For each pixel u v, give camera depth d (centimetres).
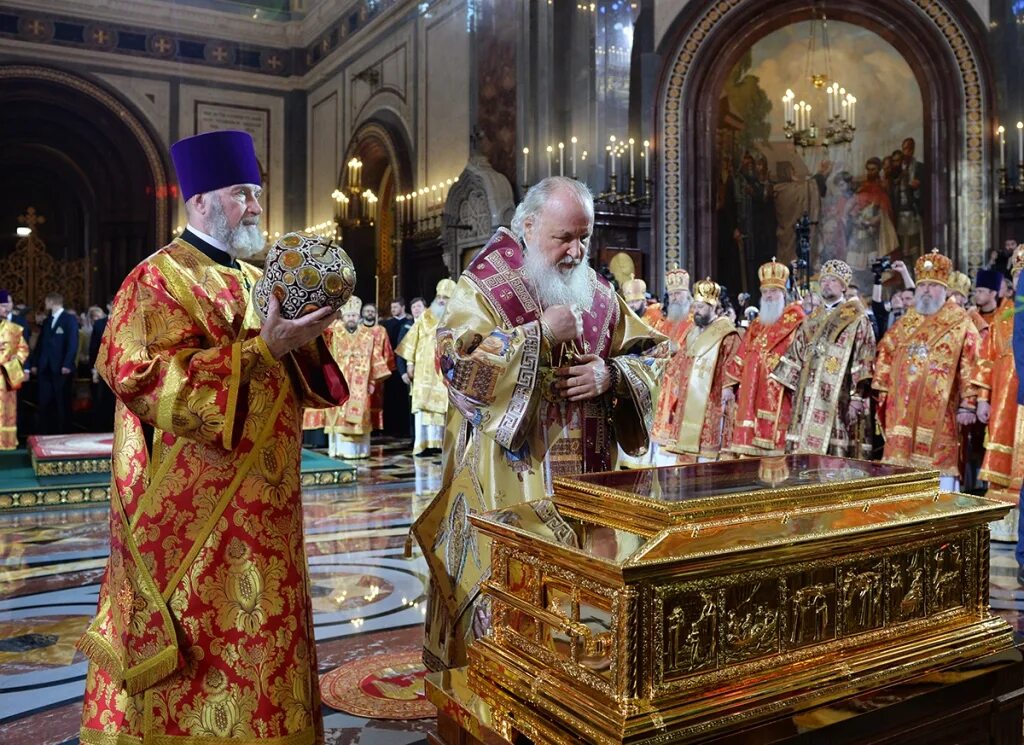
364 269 2064
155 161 2189
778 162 1417
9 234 2642
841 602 175
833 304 643
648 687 151
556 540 167
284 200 2300
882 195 1347
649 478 201
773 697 159
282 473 211
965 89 1271
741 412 729
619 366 257
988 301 647
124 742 200
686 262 1413
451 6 1656
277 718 199
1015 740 193
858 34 1354
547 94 1339
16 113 2120
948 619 193
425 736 261
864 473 204
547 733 162
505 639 187
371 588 448
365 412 1083
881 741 170
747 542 158
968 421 589
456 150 1636
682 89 1424
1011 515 567
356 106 2055
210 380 192
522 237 264
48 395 1346
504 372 241
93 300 2509
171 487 202
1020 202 1227
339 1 2105
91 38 2123
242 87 2267
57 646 362
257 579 202
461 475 266
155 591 198
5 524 643
